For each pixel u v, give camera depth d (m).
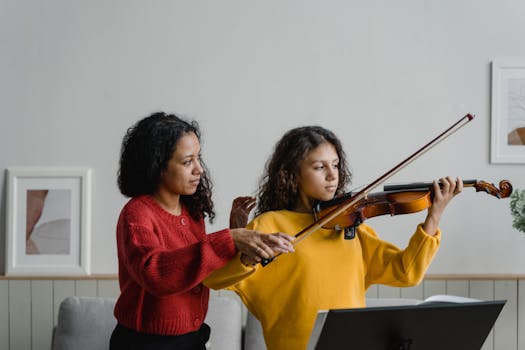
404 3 3.38
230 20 3.39
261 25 3.39
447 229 3.35
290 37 3.39
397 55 3.38
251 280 1.77
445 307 1.46
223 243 1.48
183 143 1.67
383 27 3.38
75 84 3.40
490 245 3.35
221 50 3.39
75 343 2.84
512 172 3.36
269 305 1.75
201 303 1.74
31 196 3.38
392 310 1.42
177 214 1.77
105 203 3.38
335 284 1.72
